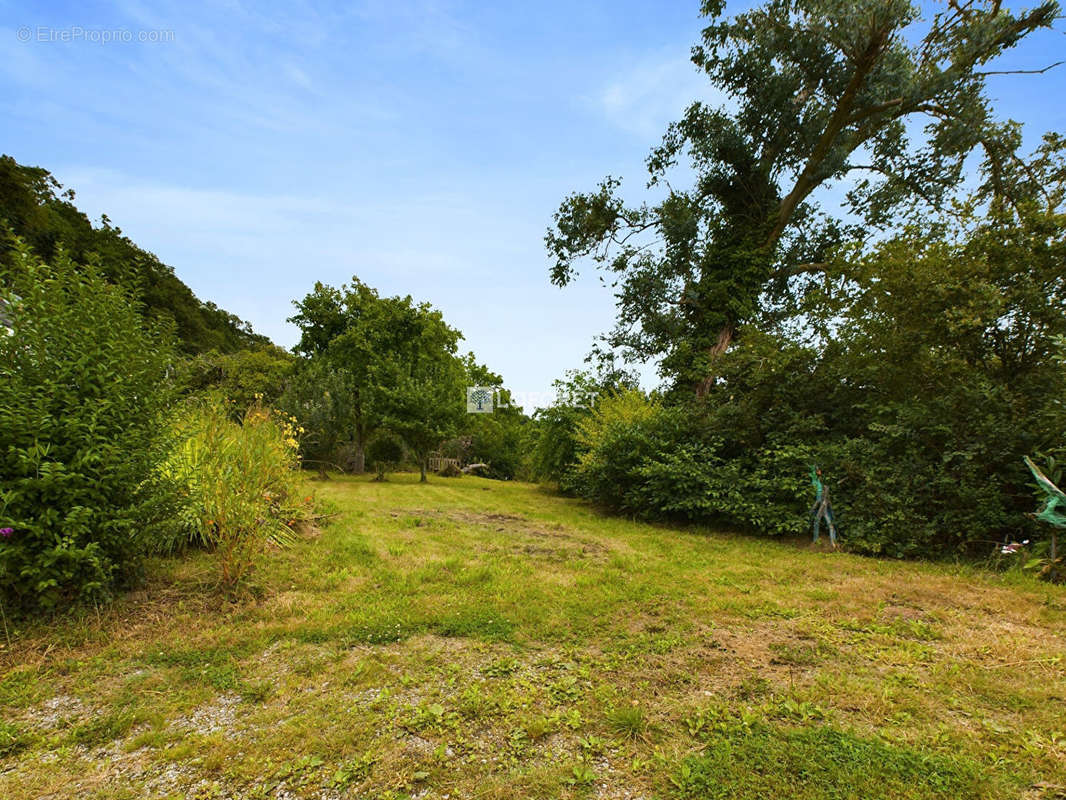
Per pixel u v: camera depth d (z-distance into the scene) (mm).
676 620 4062
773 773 2074
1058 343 6312
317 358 22031
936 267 7793
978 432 6898
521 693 2805
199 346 39594
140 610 3943
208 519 4445
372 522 8414
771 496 8773
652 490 9812
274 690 2828
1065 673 3105
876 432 8500
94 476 3738
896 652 3428
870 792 1955
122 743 2320
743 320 14750
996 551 6363
